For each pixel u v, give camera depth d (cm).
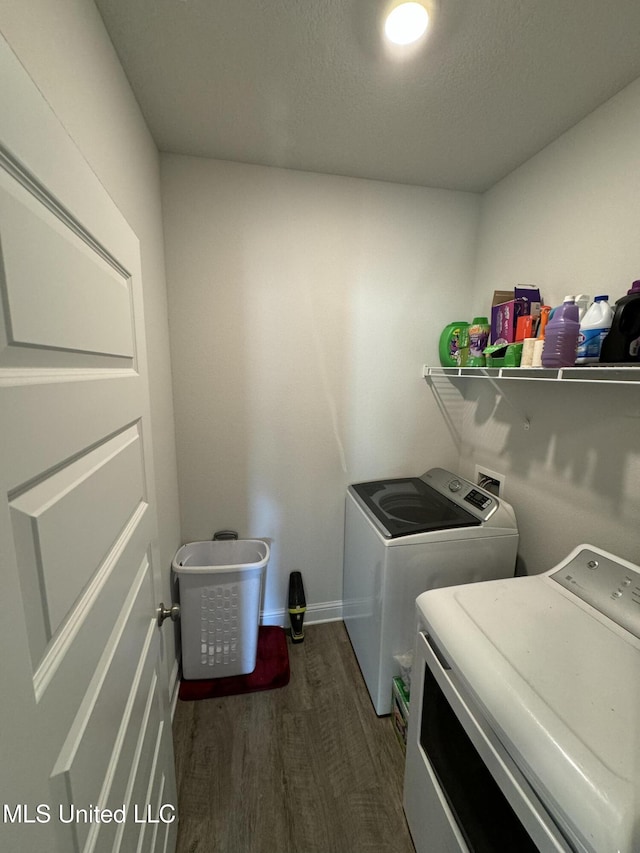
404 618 138
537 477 146
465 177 163
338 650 180
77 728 46
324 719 144
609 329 98
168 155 146
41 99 41
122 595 66
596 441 120
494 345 143
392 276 176
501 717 63
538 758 56
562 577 102
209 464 173
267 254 161
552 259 138
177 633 161
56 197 45
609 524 116
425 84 109
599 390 118
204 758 129
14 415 35
